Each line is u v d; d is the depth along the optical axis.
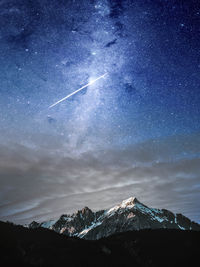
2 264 82.06
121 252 135.50
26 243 107.00
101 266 110.12
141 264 127.25
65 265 100.06
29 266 87.12
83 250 122.88
